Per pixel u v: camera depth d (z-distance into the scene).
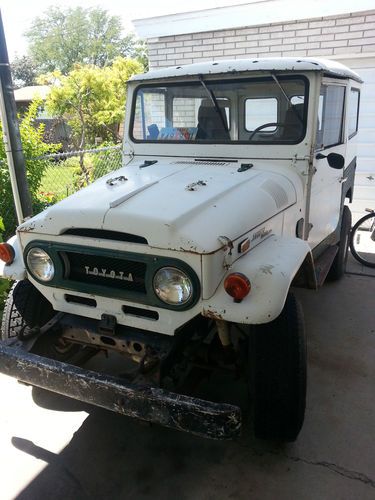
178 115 3.40
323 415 2.91
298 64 2.96
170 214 2.20
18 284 2.95
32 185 6.03
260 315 2.06
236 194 2.56
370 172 7.57
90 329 2.62
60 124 17.05
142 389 2.11
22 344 2.62
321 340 3.85
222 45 7.95
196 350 2.62
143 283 2.26
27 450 2.65
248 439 2.72
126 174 3.02
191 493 2.36
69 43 47.91
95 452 2.64
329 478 2.43
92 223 2.28
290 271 2.24
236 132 3.26
